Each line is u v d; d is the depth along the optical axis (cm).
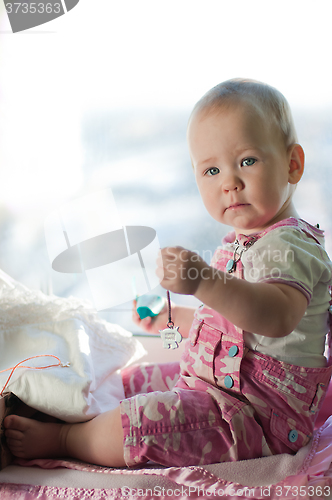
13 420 79
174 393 77
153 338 132
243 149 79
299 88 139
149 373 103
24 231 146
